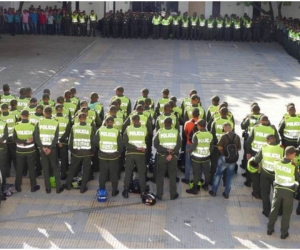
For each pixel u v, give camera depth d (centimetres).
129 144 875
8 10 2942
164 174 898
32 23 2952
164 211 845
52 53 2423
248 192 932
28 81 1856
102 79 1944
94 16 2938
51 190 924
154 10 3319
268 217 813
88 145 896
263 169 811
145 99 1085
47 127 877
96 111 1029
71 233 767
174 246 734
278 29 2838
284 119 968
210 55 2469
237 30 2859
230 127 873
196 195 910
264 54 2533
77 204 868
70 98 1083
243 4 3097
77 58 2336
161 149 860
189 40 2894
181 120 1049
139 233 770
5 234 759
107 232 771
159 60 2327
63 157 974
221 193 923
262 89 1831
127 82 1902
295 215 842
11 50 2470
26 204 864
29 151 894
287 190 739
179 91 1780
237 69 2172
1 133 887
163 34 2908
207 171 907
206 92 1769
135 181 923
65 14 2942
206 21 2888
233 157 863
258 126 885
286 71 2155
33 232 768
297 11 3144
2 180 911
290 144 965
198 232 777
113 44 2723
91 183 966
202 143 879
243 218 827
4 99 1091
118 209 851
